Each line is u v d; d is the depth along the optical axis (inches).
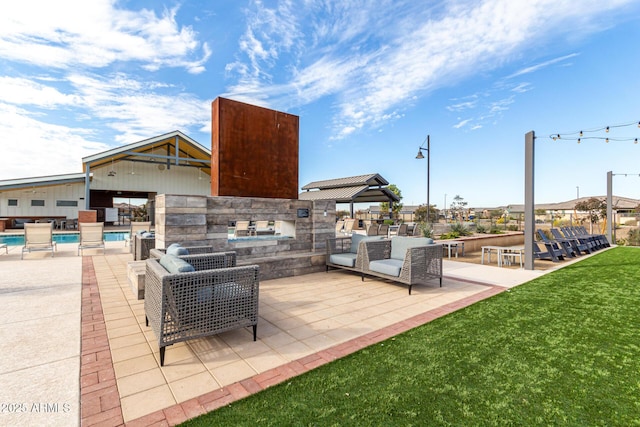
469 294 184.4
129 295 173.3
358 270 220.8
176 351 107.1
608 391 82.4
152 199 890.7
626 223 1041.5
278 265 226.5
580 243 390.3
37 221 750.5
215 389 83.9
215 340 116.3
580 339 116.0
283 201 246.8
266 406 75.8
